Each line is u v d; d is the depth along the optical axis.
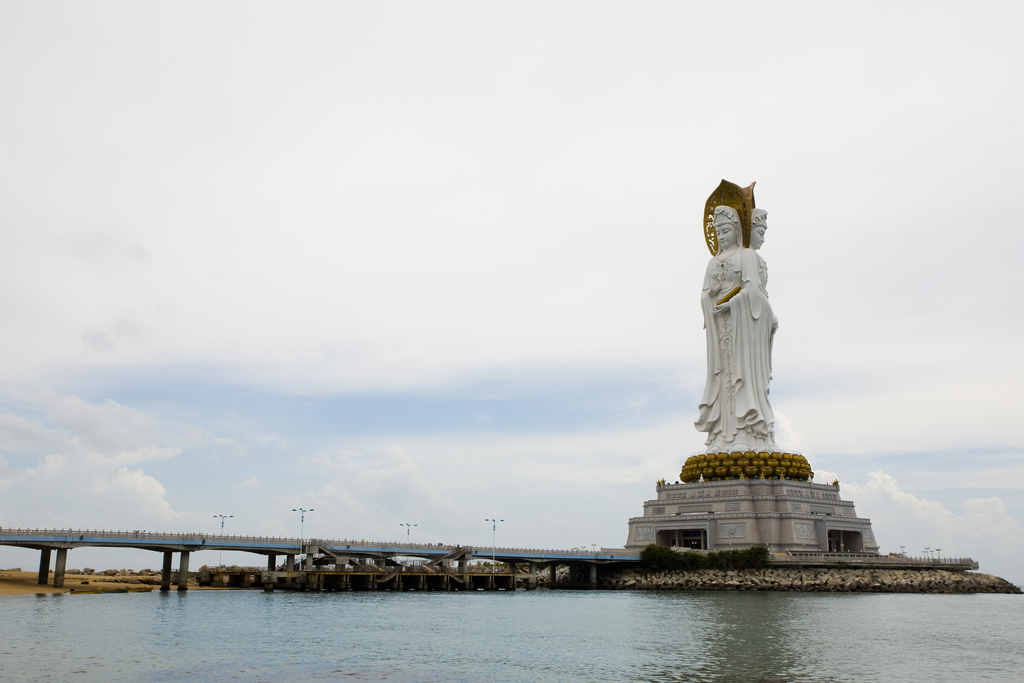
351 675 67.75
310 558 165.12
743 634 93.44
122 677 65.38
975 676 69.06
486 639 89.00
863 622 107.44
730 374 199.75
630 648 82.56
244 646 81.81
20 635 86.62
